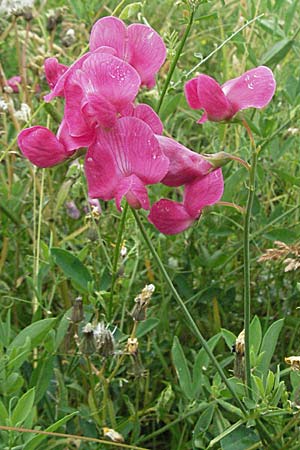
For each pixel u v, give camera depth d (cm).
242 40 31
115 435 21
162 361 25
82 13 35
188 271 28
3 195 28
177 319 28
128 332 26
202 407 21
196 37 39
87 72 15
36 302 25
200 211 17
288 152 33
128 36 17
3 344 22
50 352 22
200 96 17
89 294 23
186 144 34
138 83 15
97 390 23
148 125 16
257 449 20
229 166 30
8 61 38
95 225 24
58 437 22
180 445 23
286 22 31
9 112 29
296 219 30
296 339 27
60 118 26
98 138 16
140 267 29
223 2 30
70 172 26
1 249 29
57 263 24
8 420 18
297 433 19
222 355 26
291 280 28
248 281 18
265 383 20
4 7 31
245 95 17
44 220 29
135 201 16
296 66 35
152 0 42
